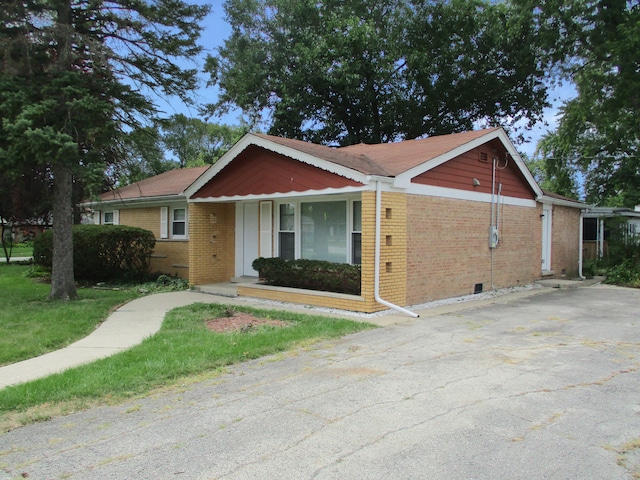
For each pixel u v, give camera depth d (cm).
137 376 543
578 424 416
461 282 1180
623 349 676
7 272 1791
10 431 409
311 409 453
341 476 330
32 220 1911
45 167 1210
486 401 471
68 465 348
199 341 701
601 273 1833
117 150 1166
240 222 1396
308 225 1214
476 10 2414
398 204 994
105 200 1691
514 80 2458
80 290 1304
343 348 684
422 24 2403
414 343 714
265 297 1143
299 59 2295
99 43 1020
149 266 1616
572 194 2622
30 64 973
